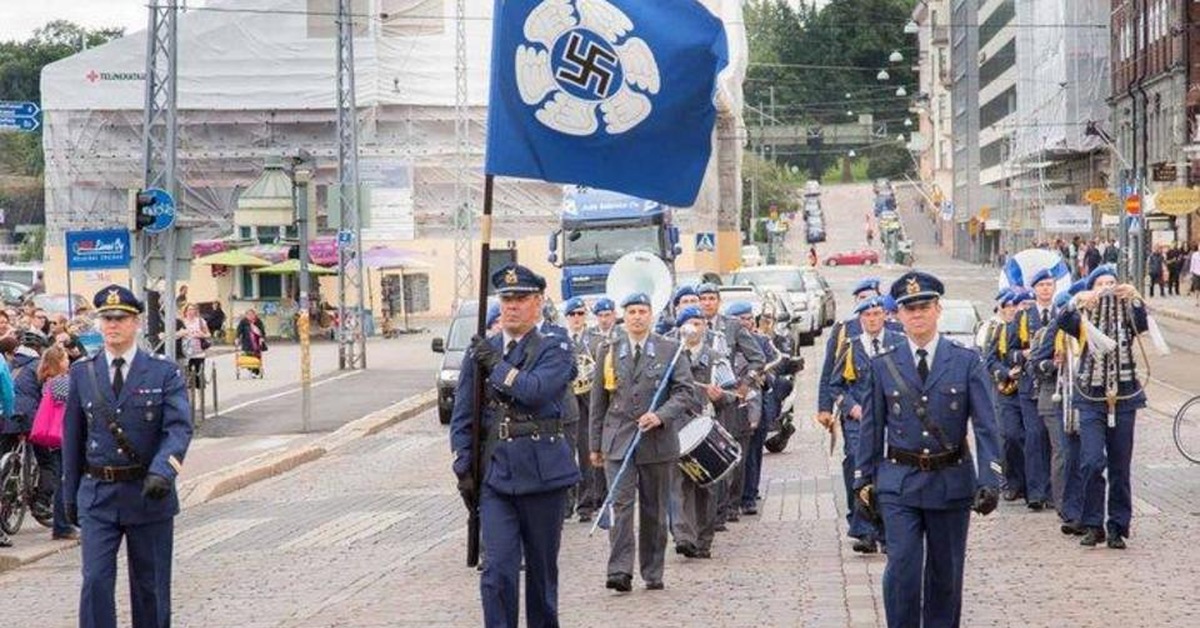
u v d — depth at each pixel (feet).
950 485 34.27
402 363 167.84
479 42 265.34
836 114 585.63
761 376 58.49
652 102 36.81
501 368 35.73
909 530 34.30
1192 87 247.50
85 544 36.17
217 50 266.57
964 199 453.17
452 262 264.11
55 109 267.59
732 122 320.70
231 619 44.52
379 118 264.11
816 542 53.78
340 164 162.09
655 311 59.93
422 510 68.18
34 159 440.45
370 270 237.45
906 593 34.32
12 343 64.34
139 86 267.39
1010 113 390.21
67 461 36.63
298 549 58.23
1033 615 39.81
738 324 58.80
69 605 48.73
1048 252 60.54
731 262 323.16
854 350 50.47
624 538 45.57
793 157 640.99
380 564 53.42
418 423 114.21
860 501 35.47
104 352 36.70
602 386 45.91
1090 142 297.74
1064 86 299.99
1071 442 52.24
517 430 35.91
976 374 34.32
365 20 262.88
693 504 50.49
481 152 264.31
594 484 61.57
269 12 265.54
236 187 267.39
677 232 153.69
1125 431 49.32
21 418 62.80
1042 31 328.08
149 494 35.42
